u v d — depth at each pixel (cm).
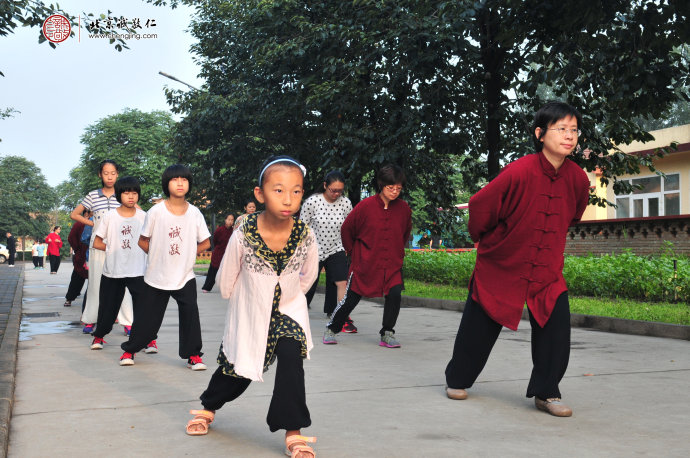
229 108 1938
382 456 305
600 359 575
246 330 304
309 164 2009
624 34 912
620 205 2647
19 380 487
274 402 295
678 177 2388
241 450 316
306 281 316
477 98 1520
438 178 1784
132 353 554
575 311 880
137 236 621
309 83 1653
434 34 1291
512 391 447
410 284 1548
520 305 393
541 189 380
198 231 550
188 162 2233
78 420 371
